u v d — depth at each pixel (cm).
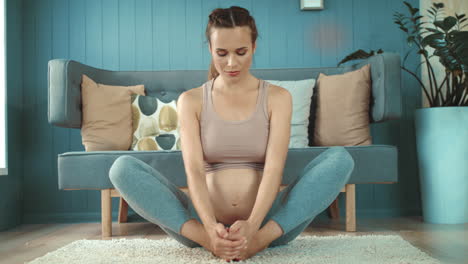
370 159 255
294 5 355
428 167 295
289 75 327
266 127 157
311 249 172
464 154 288
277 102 156
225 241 134
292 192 152
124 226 295
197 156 152
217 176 158
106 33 354
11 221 319
